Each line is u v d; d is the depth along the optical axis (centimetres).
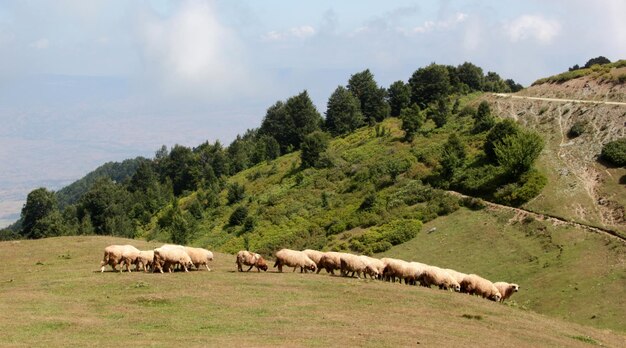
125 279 3406
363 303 2947
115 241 5653
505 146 8325
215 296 2984
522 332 2675
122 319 2531
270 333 2319
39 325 2386
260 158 15712
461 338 2408
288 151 16062
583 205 7019
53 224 11762
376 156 11050
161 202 14738
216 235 10169
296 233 8906
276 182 12144
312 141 12206
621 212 6631
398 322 2606
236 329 2384
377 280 3688
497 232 6988
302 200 10362
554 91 11056
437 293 3328
